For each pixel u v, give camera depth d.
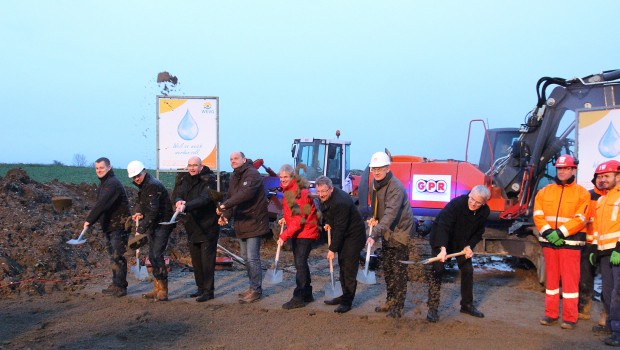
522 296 9.05
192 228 8.36
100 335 6.64
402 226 7.47
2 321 7.18
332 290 8.23
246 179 8.05
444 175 11.28
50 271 9.55
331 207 7.51
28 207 11.89
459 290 9.30
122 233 8.52
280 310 7.83
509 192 10.97
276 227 13.67
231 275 10.27
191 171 8.19
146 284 9.41
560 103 10.29
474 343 6.49
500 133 13.27
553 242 7.05
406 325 7.14
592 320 7.63
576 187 7.07
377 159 7.34
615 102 9.88
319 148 16.42
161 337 6.61
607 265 6.88
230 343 6.41
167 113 12.62
